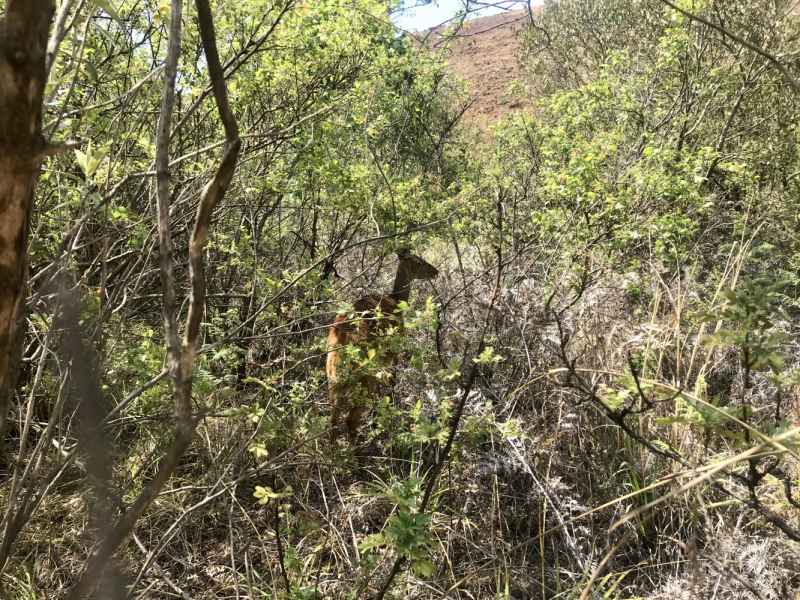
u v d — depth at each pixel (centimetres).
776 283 144
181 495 334
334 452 305
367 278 563
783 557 278
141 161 342
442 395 345
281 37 401
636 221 532
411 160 823
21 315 131
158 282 401
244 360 391
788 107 825
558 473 346
